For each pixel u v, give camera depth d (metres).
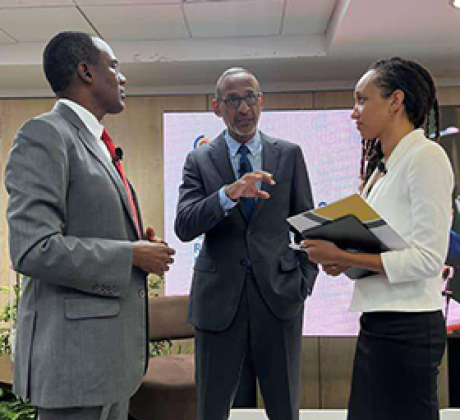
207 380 1.64
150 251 1.28
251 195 1.47
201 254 1.73
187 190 1.72
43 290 1.23
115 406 1.40
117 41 3.21
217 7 2.72
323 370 3.44
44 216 1.15
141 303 1.35
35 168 1.16
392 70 1.24
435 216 1.12
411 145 1.20
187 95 3.68
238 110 1.64
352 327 3.19
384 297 1.20
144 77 3.54
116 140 3.70
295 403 1.67
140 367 1.33
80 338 1.20
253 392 2.54
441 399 3.15
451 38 2.85
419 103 1.24
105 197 1.27
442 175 1.14
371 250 1.24
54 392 1.17
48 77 1.37
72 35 1.35
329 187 3.23
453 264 3.04
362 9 2.45
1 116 3.76
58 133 1.21
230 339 1.63
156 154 3.69
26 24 2.92
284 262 1.66
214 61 3.21
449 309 3.04
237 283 1.63
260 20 2.91
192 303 1.72
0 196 3.74
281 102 3.59
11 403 2.62
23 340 1.24
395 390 1.18
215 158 1.72
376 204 1.24
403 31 2.74
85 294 1.22
